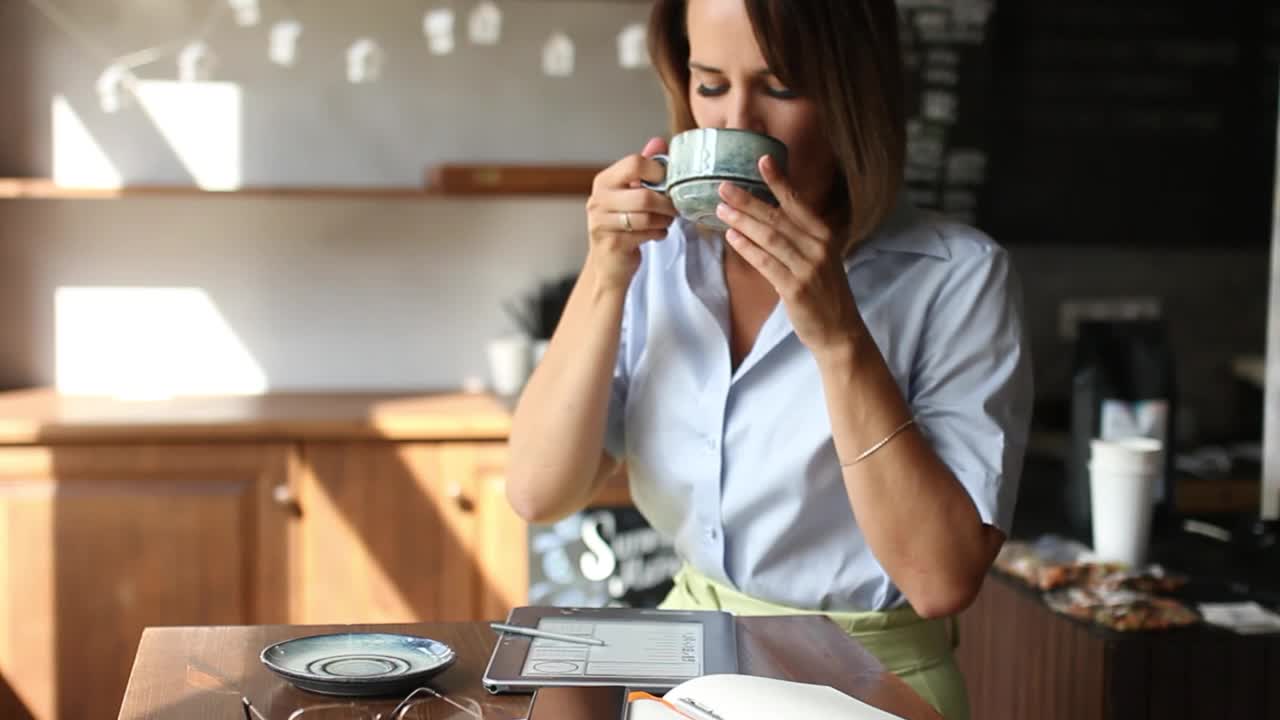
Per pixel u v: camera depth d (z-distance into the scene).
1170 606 1.60
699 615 1.30
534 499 1.48
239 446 2.97
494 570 3.03
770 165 1.21
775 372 1.42
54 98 3.48
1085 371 2.15
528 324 3.58
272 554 2.99
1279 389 2.31
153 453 2.96
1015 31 3.71
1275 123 3.82
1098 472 1.88
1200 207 3.84
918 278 1.43
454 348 3.65
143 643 1.21
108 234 3.54
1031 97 3.74
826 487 1.40
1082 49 3.74
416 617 3.03
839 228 1.47
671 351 1.47
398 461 3.01
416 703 1.06
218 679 1.11
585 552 3.04
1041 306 3.94
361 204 3.59
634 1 3.61
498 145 3.62
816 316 1.24
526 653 1.17
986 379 1.40
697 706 0.98
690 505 1.47
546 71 3.61
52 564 2.93
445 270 3.63
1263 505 2.33
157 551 2.96
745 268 1.48
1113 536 1.87
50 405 3.21
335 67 3.55
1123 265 3.95
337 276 3.60
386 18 3.55
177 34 3.50
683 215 1.29
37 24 3.46
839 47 1.32
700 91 1.40
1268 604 1.69
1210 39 3.78
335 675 1.10
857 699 1.07
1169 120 3.80
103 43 3.48
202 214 3.55
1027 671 1.71
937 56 3.68
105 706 2.96
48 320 3.54
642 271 1.54
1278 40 3.79
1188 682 1.50
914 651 1.42
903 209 1.47
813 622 1.28
